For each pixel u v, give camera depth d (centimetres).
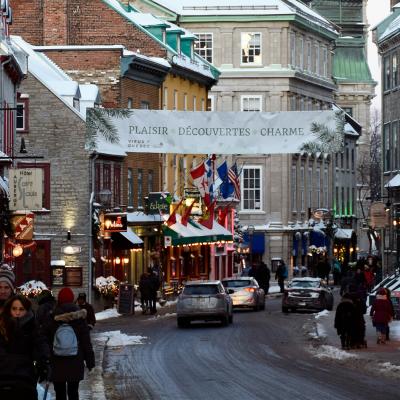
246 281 8444
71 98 8125
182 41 11219
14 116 7188
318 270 12275
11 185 5888
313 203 14938
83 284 8006
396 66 10350
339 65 19762
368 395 3656
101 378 4094
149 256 9512
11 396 2156
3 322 2216
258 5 13962
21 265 8006
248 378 4159
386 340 5609
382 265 10381
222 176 9912
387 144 10656
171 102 10475
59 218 8062
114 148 4784
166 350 5262
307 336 6012
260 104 14025
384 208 9012
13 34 9531
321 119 4750
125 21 9975
